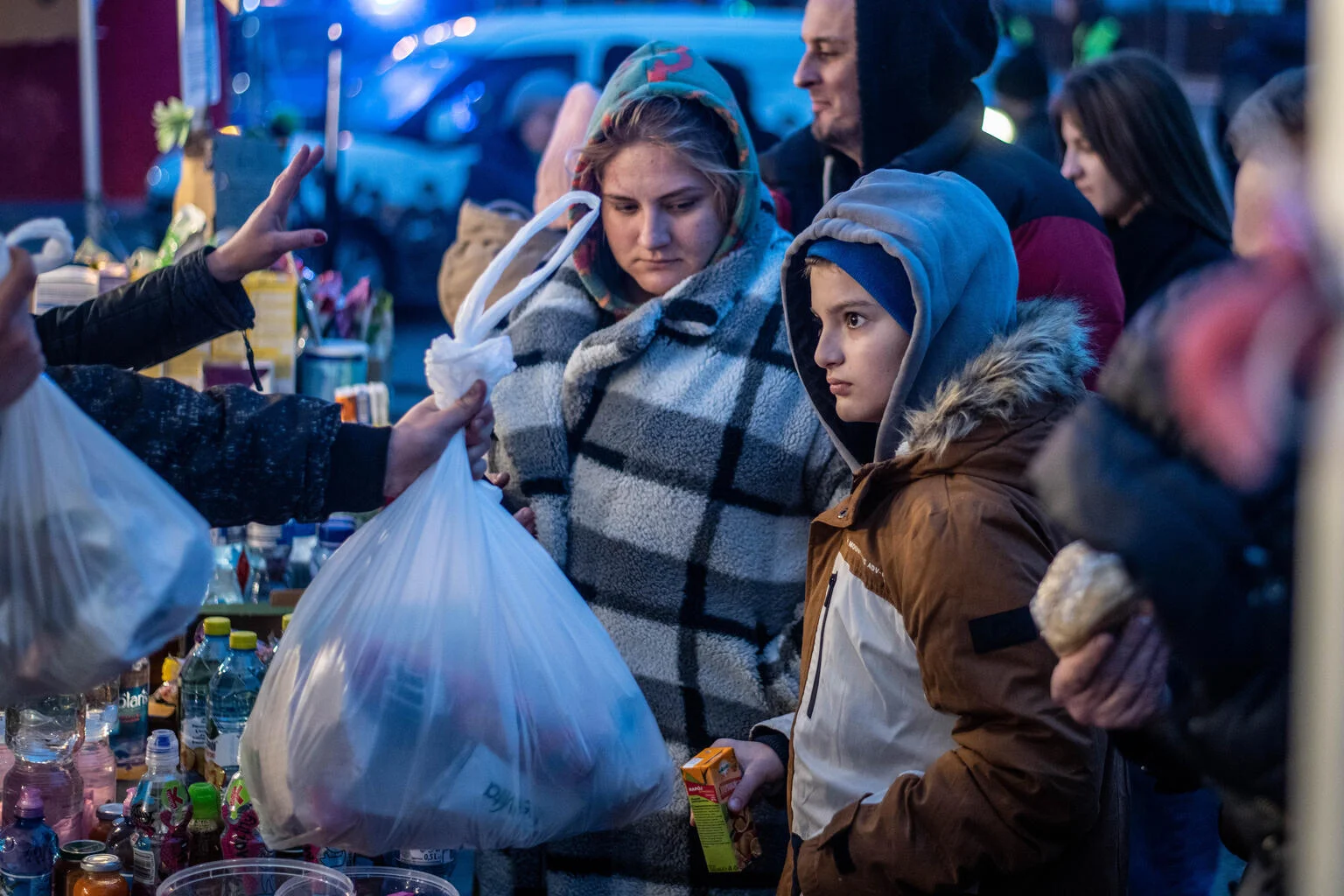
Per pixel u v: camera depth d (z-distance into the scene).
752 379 1.93
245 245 1.74
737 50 6.32
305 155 1.76
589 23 6.41
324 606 1.53
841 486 1.88
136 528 1.31
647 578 1.95
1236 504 1.00
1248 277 0.84
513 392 2.07
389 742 1.46
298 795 1.46
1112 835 1.53
